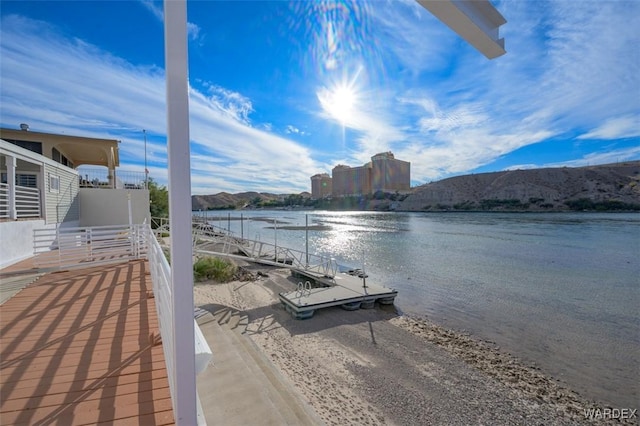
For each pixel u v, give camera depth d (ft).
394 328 26.96
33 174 34.78
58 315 12.82
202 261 41.86
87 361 9.09
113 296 15.44
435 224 163.32
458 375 19.63
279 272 47.29
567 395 18.15
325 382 18.08
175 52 4.31
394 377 18.98
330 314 29.50
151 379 8.16
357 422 14.94
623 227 133.59
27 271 20.53
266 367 18.70
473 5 6.74
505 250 78.13
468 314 31.91
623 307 34.81
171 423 6.48
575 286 44.09
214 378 15.08
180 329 4.79
